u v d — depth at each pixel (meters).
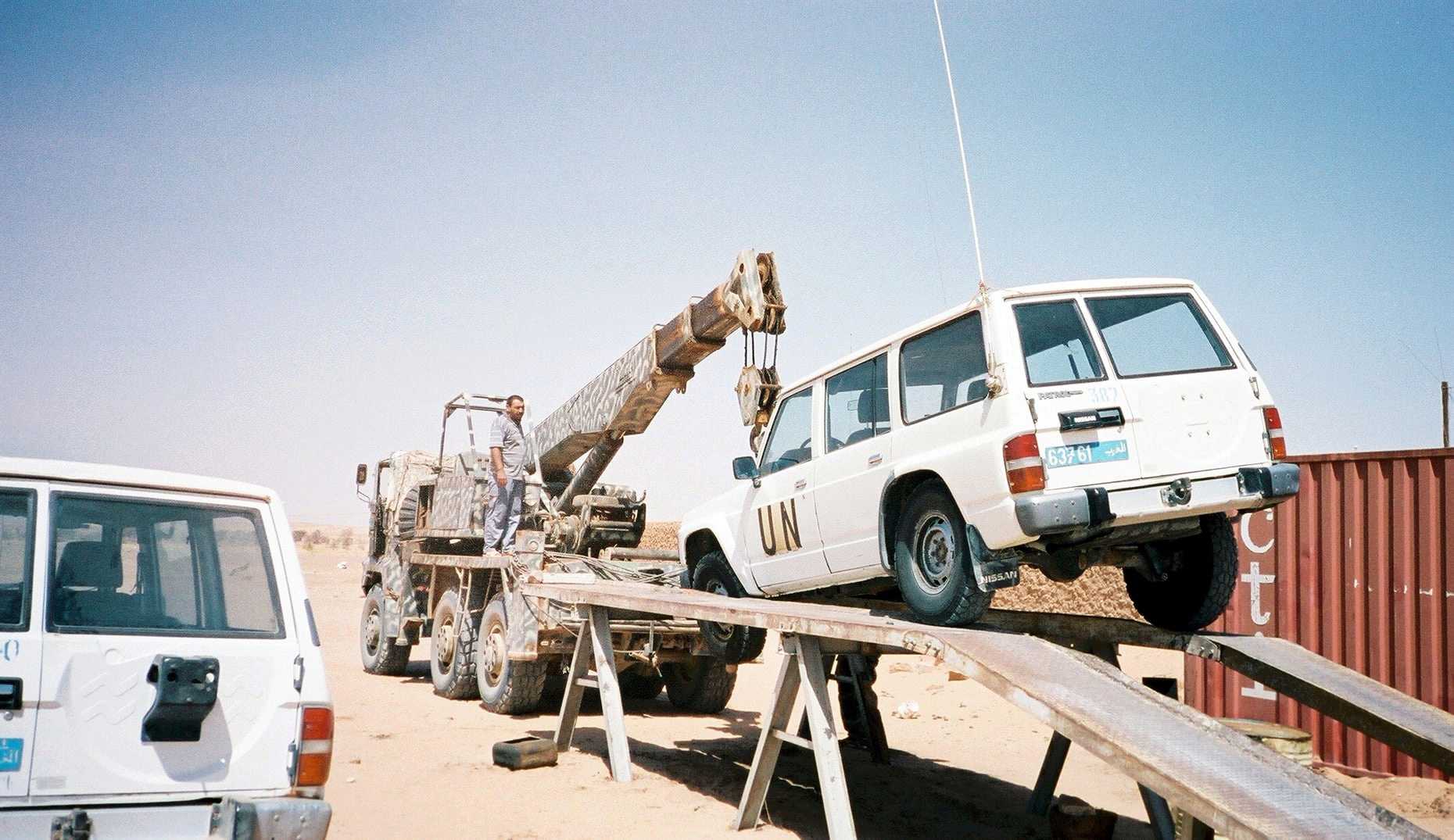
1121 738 4.25
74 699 3.68
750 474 8.02
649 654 10.27
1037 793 7.50
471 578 11.70
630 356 10.16
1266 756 4.28
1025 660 5.05
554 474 12.40
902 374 6.57
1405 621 8.34
